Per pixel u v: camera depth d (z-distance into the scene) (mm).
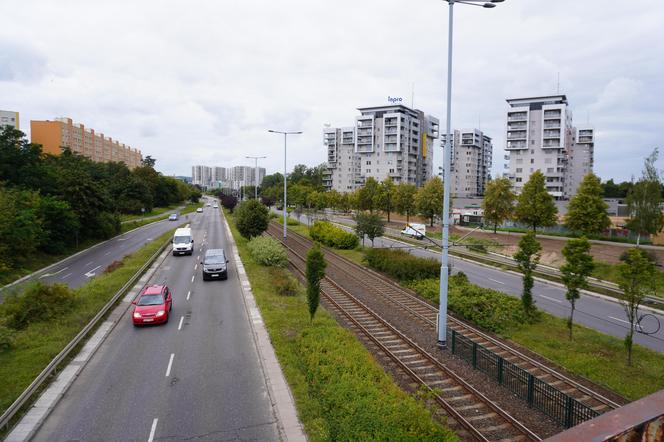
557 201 80500
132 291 27500
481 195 123812
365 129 120812
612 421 2686
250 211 49125
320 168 167625
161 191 130625
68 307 21484
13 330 17797
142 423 11797
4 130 49719
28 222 36500
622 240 50188
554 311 24516
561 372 15500
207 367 15555
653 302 26703
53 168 55938
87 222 52219
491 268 39094
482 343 18594
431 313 23062
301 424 11617
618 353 17344
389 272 33469
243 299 25406
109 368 15508
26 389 12992
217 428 11555
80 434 11273
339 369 14500
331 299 25891
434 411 12234
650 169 39156
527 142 92562
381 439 10078
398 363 16047
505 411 12539
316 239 55156
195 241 55156
